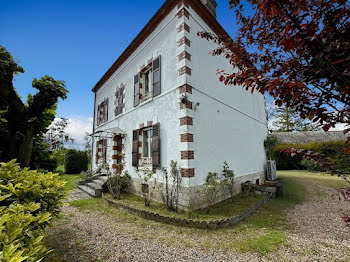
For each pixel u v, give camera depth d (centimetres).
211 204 544
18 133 346
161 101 629
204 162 558
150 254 301
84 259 286
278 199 646
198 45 612
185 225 412
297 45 138
